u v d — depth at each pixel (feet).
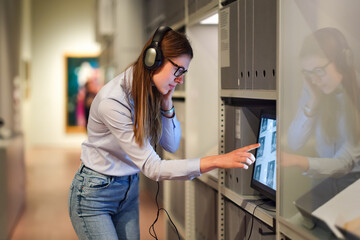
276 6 5.25
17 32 20.11
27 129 33.01
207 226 8.98
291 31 5.18
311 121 5.20
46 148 35.27
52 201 18.25
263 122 6.44
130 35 18.48
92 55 36.81
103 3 21.67
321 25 5.17
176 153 11.03
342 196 4.70
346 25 5.16
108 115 5.72
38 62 36.58
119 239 6.79
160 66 5.74
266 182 6.15
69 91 36.99
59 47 36.70
